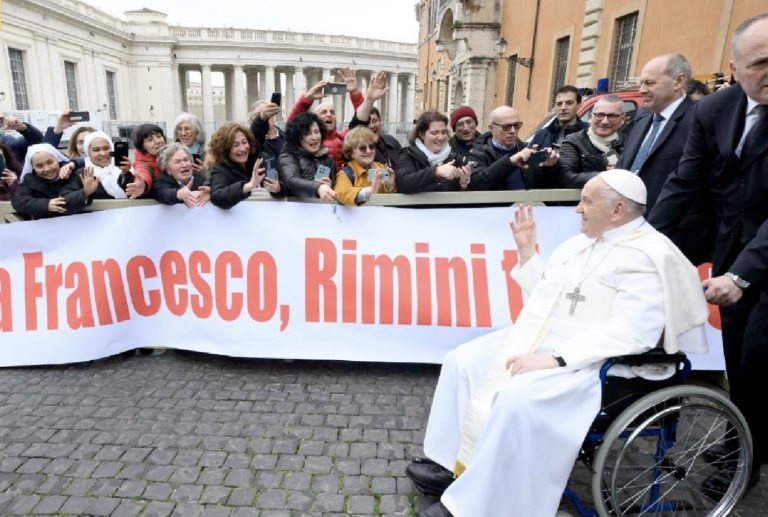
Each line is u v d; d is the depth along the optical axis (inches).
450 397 88.0
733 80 128.3
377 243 132.2
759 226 82.3
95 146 143.6
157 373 130.1
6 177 151.3
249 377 128.6
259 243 132.9
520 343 84.6
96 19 1807.3
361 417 112.2
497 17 710.5
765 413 85.4
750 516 86.0
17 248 134.8
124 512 84.7
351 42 2265.0
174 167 131.0
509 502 71.9
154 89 2106.3
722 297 76.9
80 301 134.0
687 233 98.2
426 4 1322.6
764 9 253.3
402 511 86.1
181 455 98.7
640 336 72.8
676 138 113.8
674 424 79.6
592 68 439.2
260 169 126.2
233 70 2313.0
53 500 87.2
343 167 133.9
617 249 78.4
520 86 622.5
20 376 128.3
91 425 107.9
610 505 82.6
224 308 134.0
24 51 1435.8
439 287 131.5
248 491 89.7
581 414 71.7
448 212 131.5
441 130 132.9
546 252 131.0
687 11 314.8
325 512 85.5
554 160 131.8
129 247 134.2
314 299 132.5
